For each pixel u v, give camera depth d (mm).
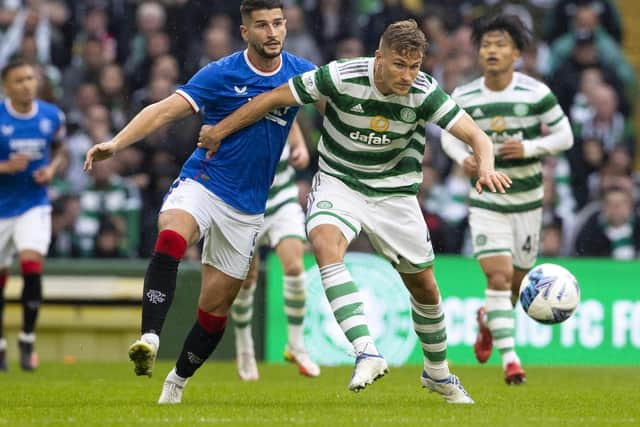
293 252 33969
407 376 34750
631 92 53906
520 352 41719
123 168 46750
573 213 49469
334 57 51594
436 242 47312
